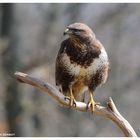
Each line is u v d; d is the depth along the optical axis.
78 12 20.48
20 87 18.19
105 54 9.86
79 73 9.81
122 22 21.08
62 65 9.84
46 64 18.56
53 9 20.17
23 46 19.44
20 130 18.62
